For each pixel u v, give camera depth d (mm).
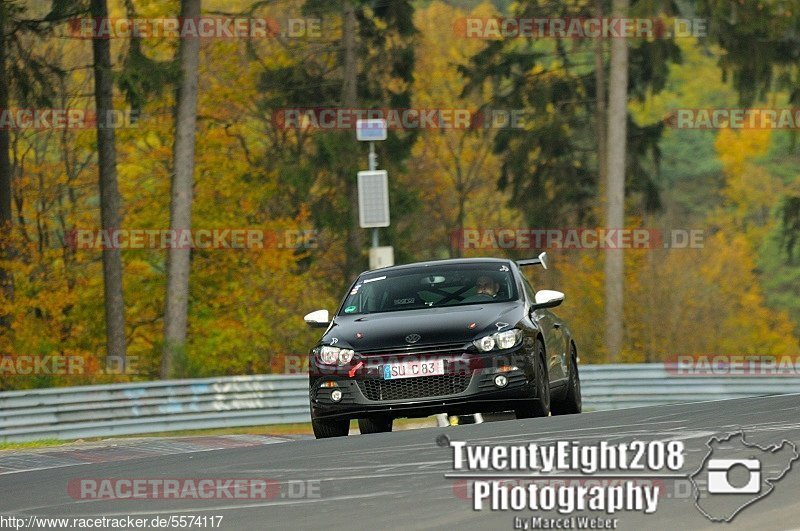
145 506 22812
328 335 39906
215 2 175500
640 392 94125
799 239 144125
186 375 104625
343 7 150250
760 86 129125
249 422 84500
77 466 32844
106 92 117438
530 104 153750
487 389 38000
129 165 145375
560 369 43906
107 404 79125
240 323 132500
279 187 147000
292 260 136500
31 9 117000
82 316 136250
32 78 116250
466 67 157375
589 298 135500
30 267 126250
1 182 127500
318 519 20453
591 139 161750
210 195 143125
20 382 111625
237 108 153875
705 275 162375
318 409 38938
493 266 43438
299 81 149250
